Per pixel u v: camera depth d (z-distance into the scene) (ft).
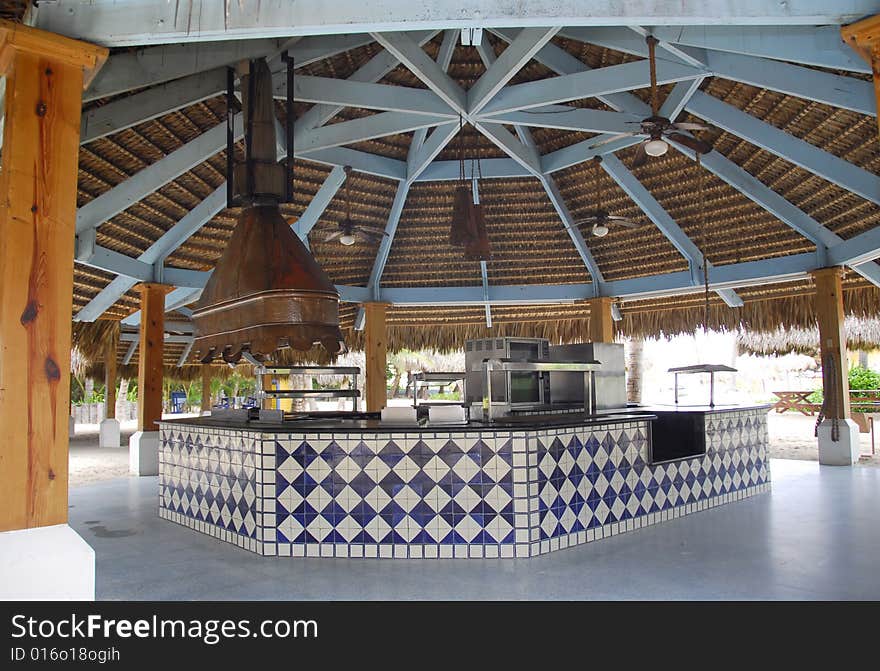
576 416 17.22
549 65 20.43
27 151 9.02
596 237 29.81
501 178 27.27
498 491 14.15
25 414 8.77
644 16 9.46
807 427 48.73
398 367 64.59
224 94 19.17
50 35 9.15
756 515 17.98
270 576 12.92
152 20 9.44
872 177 20.29
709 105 20.83
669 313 33.24
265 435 14.80
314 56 18.52
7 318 8.71
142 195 20.65
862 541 14.84
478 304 32.73
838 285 26.00
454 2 9.51
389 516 14.39
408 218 28.94
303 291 15.98
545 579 12.38
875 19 9.21
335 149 23.91
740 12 9.41
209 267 28.19
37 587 8.60
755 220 26.27
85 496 22.22
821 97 16.97
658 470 17.52
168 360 48.91
